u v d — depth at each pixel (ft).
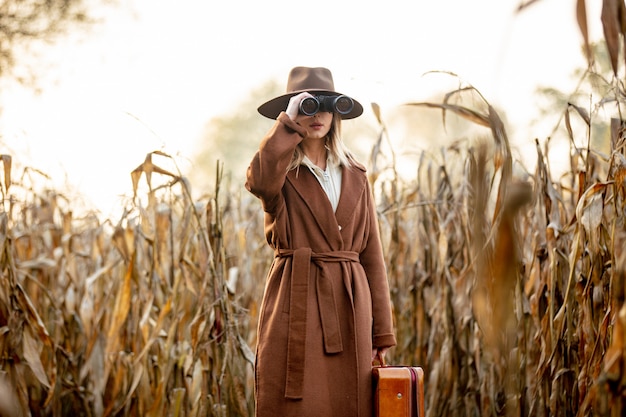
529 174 9.43
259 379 7.76
